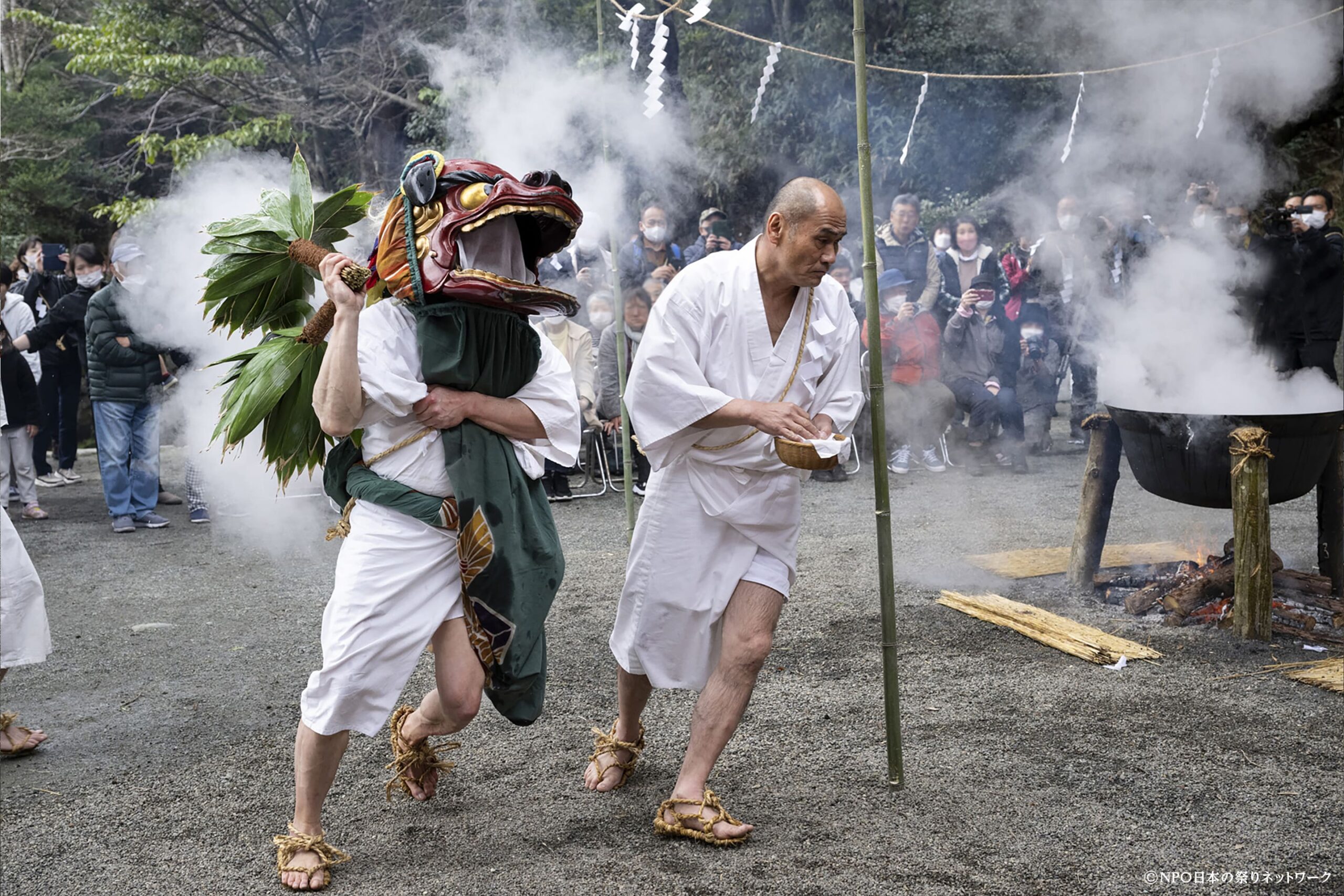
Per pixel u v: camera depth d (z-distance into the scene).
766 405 2.82
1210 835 2.93
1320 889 2.66
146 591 5.98
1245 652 4.35
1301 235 8.05
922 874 2.77
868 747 3.56
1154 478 4.75
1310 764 3.34
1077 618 4.88
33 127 19.14
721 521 2.99
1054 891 2.68
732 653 2.98
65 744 3.84
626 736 3.30
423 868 2.87
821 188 2.82
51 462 11.36
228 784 3.45
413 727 3.11
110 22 16.48
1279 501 4.63
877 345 3.09
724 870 2.81
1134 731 3.62
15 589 3.59
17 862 2.98
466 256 2.72
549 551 2.88
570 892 2.73
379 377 2.60
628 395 2.96
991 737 3.61
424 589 2.74
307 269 2.95
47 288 9.77
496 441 2.78
